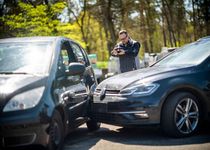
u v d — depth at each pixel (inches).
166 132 259.0
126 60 366.6
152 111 251.9
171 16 1771.7
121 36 364.8
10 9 1031.6
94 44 2244.1
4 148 200.7
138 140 261.3
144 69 291.7
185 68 269.3
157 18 1876.2
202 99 267.0
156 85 254.5
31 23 733.3
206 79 267.6
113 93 266.8
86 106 280.2
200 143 242.7
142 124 253.4
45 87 218.1
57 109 224.7
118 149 239.0
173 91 259.8
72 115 252.2
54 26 751.7
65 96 237.6
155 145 243.4
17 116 199.5
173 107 255.6
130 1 1574.8
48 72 232.4
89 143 262.2
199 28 1669.5
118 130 304.8
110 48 1547.7
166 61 308.8
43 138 205.9
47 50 251.4
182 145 239.1
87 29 1915.6
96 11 1643.7
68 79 253.6
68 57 275.7
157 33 2314.2
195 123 266.7
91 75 309.6
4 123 197.9
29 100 205.0
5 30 840.9
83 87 278.2
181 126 259.4
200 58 282.4
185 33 2057.1
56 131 224.8
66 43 280.5
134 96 254.1
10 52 255.3
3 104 201.6
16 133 199.2
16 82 214.7
